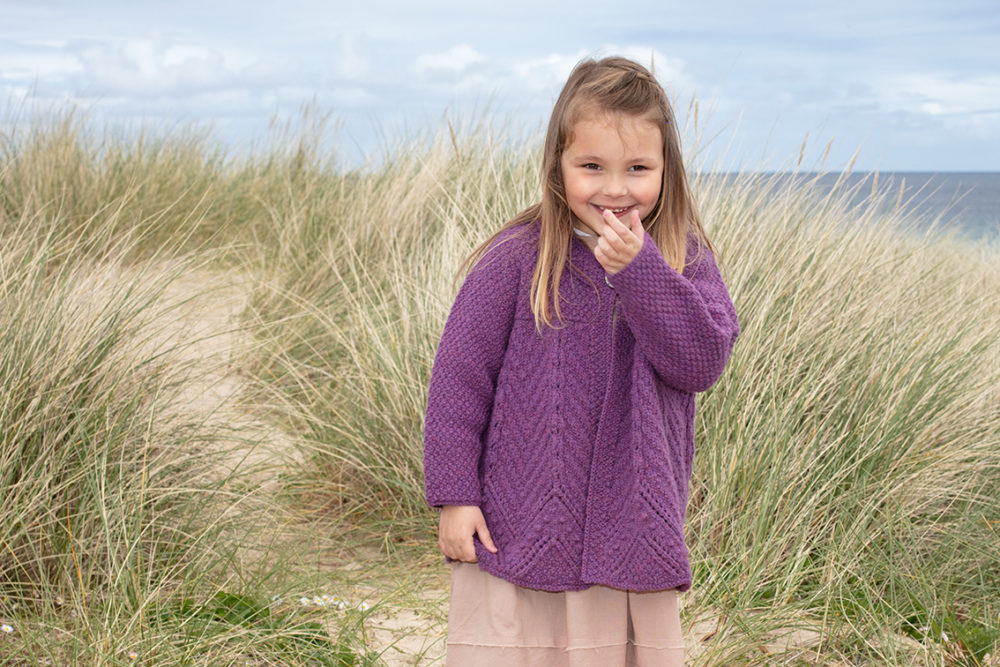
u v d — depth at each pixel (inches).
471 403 65.1
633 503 62.4
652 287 59.9
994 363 143.6
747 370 121.2
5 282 114.9
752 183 152.6
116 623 85.7
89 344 112.3
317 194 245.1
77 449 102.9
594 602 64.4
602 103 62.1
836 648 95.9
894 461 117.3
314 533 119.9
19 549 96.7
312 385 150.6
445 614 102.1
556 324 65.1
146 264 141.5
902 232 168.6
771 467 111.7
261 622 94.1
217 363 153.9
